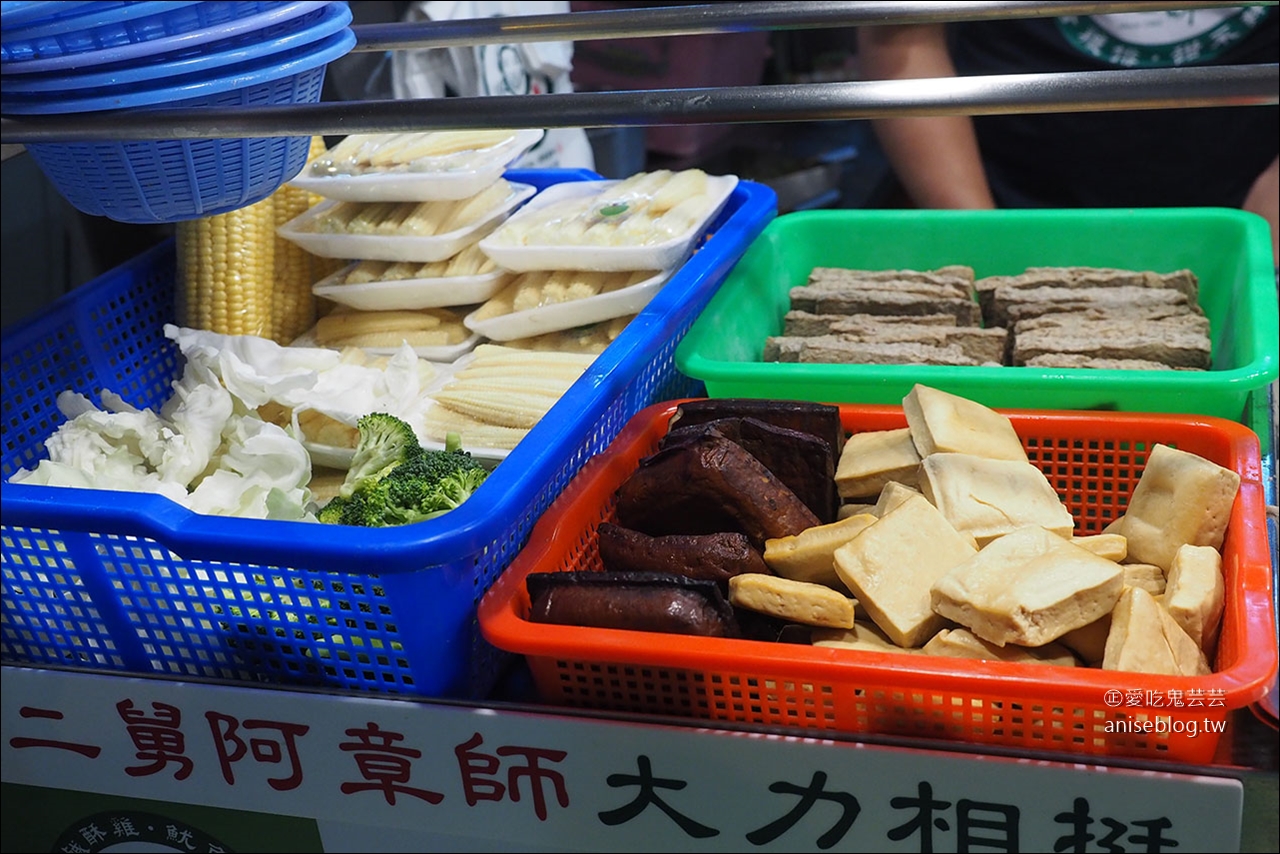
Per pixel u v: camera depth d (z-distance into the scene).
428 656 1.16
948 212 1.95
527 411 1.49
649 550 1.23
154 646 1.27
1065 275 1.85
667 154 3.39
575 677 1.14
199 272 1.67
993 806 1.01
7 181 1.91
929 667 0.98
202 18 1.21
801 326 1.83
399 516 1.27
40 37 1.12
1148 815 0.98
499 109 1.07
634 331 1.48
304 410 1.54
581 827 1.15
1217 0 1.45
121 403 1.60
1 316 1.93
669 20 1.52
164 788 1.30
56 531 1.21
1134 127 2.41
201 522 1.13
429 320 1.77
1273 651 0.96
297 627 1.19
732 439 1.35
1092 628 1.08
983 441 1.33
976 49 2.47
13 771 1.36
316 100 1.39
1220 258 1.84
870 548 1.15
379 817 1.23
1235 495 1.18
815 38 3.43
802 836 1.08
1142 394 1.40
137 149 1.22
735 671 1.03
